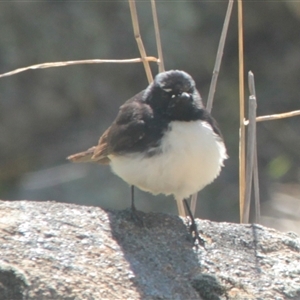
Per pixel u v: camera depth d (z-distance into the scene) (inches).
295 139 627.2
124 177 298.5
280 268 283.1
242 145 350.6
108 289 251.1
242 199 349.4
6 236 264.1
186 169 286.5
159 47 354.9
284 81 668.1
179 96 287.7
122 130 294.8
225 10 665.0
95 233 278.5
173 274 268.8
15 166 614.9
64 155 618.2
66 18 639.8
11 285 240.2
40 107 632.4
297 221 542.6
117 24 643.5
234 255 287.6
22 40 632.4
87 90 641.0
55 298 241.4
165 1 650.8
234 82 662.5
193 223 297.9
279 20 681.6
